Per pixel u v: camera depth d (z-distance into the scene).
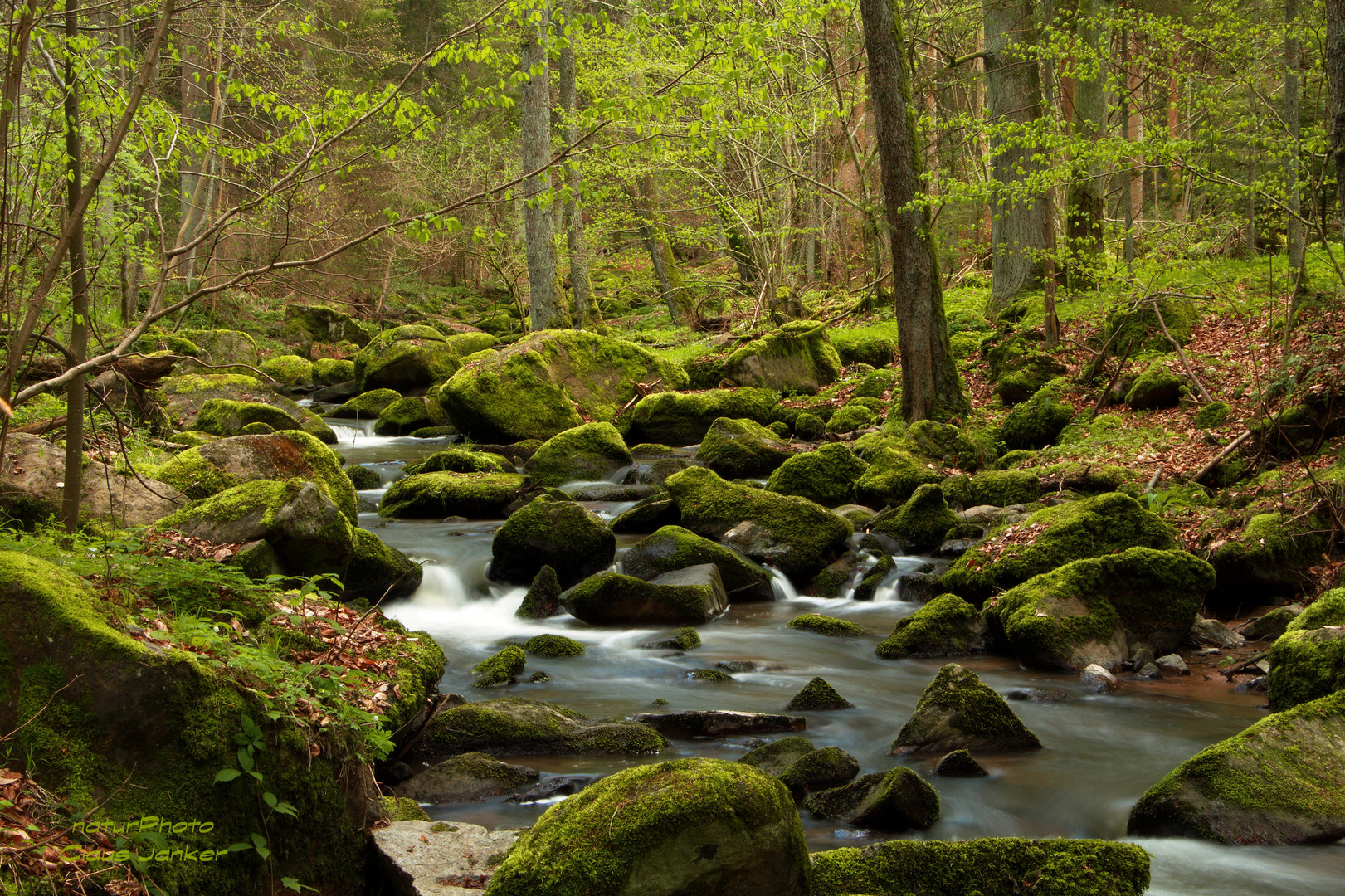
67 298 4.96
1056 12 15.05
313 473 8.34
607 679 6.76
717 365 19.89
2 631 3.08
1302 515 8.08
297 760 3.49
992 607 7.37
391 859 3.60
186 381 18.55
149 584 4.36
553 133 25.41
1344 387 9.64
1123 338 15.23
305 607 5.18
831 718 5.98
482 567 9.33
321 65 17.45
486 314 36.41
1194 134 16.83
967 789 4.95
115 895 2.75
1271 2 17.91
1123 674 6.84
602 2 6.61
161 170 5.59
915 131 13.66
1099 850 3.58
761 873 3.00
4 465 6.81
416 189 27.06
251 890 3.21
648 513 10.53
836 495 11.88
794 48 13.73
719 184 24.00
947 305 21.89
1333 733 4.64
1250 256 19.27
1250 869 4.04
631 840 2.94
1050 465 11.57
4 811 2.79
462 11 29.84
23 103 5.34
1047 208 15.84
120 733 3.07
